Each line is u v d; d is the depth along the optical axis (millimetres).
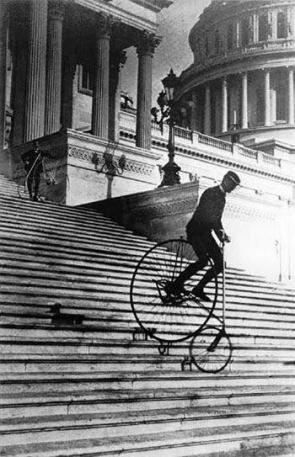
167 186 18156
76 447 6750
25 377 7801
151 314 11438
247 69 54125
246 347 11172
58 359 8477
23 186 20734
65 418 7121
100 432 7199
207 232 9398
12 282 10711
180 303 9703
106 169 22078
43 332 9219
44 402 7293
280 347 11711
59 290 11141
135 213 17484
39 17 23797
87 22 27109
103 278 12469
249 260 16594
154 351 9992
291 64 54094
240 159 38188
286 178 40219
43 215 16062
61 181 21125
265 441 8117
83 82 30188
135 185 22891
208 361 10078
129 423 7453
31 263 12117
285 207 17453
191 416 8039
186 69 54031
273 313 13602
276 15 53281
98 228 16531
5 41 24281
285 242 17406
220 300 13156
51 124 24328
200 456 7465
